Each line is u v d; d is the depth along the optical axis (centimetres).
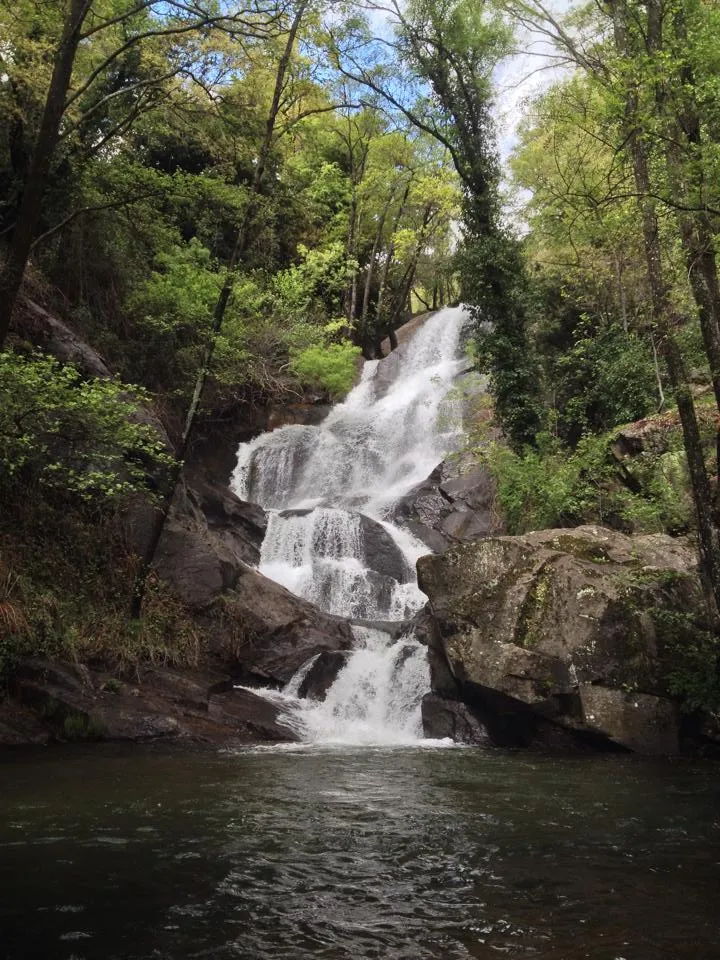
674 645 1167
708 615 1167
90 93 1772
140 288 2117
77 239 1920
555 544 1264
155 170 1881
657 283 1138
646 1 1105
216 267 2464
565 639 1162
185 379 2153
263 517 2083
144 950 421
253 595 1562
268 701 1352
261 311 2709
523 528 1728
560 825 696
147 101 1568
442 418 2650
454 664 1207
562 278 2280
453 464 2252
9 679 1161
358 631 1588
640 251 1788
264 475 2489
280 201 2208
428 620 1425
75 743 1088
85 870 548
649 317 1927
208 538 1639
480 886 534
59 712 1120
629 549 1277
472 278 1900
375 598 1823
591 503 1600
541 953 424
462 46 1811
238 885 527
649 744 1113
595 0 1200
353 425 2764
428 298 4775
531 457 1719
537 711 1141
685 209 966
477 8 1788
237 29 1362
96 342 1917
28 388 1141
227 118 1581
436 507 2138
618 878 551
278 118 1883
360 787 856
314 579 1853
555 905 498
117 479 1505
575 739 1146
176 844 617
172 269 2219
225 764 978
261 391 2711
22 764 937
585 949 429
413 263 3703
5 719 1096
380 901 503
